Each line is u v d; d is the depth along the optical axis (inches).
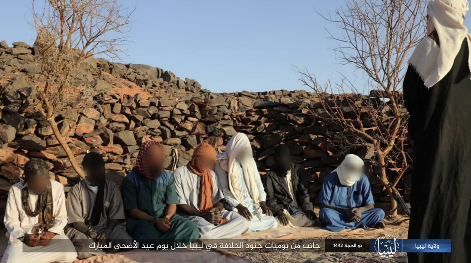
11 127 239.9
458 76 107.6
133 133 299.0
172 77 421.1
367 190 240.8
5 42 327.3
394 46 258.5
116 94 302.5
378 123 307.1
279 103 343.3
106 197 190.4
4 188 228.2
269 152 331.3
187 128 322.3
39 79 289.7
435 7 111.6
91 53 232.7
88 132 273.9
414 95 110.9
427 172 105.4
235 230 207.2
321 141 318.3
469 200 104.9
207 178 219.9
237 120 343.0
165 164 300.5
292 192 253.8
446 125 105.5
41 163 166.2
